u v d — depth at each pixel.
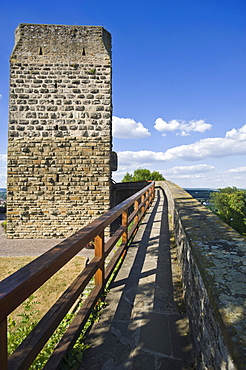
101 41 10.61
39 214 10.48
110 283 3.20
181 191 6.59
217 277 1.29
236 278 1.27
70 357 1.78
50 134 10.39
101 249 2.69
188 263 2.32
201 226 2.37
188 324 2.31
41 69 10.38
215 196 36.66
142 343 2.08
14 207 10.43
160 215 7.76
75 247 1.74
